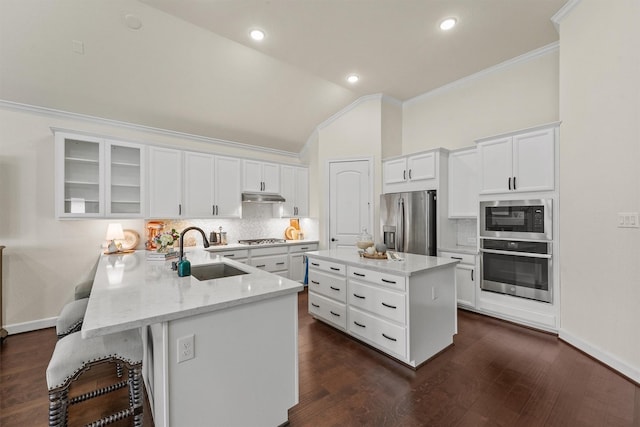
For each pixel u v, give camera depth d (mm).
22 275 3096
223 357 1428
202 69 3340
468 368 2244
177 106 3734
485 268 3320
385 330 2387
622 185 2117
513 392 1931
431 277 2416
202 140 4430
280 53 3268
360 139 4547
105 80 3123
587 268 2422
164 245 2799
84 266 3408
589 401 1819
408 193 3949
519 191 3023
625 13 2092
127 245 3658
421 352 2299
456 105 4062
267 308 1595
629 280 2062
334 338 2830
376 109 4418
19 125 3076
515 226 3062
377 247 2832
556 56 3199
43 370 2316
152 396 1739
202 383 1359
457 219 4098
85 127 3447
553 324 2785
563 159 2684
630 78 2059
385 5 2537
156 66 3143
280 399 1640
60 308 3279
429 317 2381
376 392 1955
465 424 1644
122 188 3564
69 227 3336
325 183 4809
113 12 2562
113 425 1707
